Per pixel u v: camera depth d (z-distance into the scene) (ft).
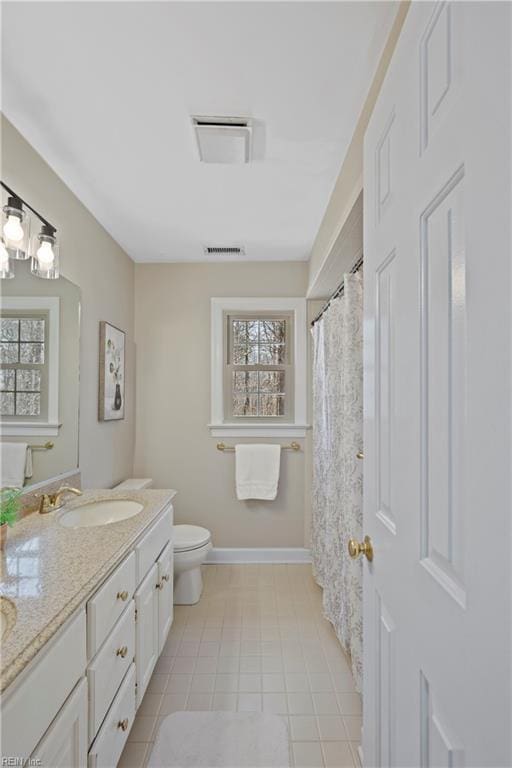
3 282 5.11
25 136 5.40
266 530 10.37
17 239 4.88
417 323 2.34
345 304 6.29
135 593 5.03
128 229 8.38
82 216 7.24
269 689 5.90
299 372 10.39
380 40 3.95
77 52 4.07
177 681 6.07
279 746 4.95
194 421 10.40
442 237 2.04
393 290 2.83
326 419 8.02
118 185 6.64
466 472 1.77
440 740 2.00
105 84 4.48
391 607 2.80
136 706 4.98
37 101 4.74
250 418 10.63
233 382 10.64
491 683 1.53
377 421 3.21
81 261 7.22
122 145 5.58
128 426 9.92
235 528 10.37
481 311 1.64
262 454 10.12
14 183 5.24
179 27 3.79
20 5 3.54
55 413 6.27
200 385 10.42
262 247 9.45
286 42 3.96
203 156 5.74
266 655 6.68
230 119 5.06
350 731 5.18
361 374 6.11
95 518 6.39
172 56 4.12
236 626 7.53
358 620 5.78
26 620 3.02
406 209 2.55
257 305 10.39
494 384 1.54
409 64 2.51
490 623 1.54
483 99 1.63
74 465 6.89
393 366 2.82
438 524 2.06
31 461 5.70
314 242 9.05
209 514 10.37
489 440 1.57
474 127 1.70
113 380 8.66
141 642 5.16
